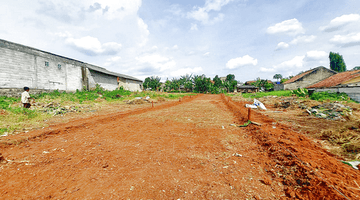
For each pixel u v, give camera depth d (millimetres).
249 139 4812
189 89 66625
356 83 16219
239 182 2707
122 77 29344
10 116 7246
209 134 5434
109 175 2984
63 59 17875
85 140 4984
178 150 4137
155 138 5129
